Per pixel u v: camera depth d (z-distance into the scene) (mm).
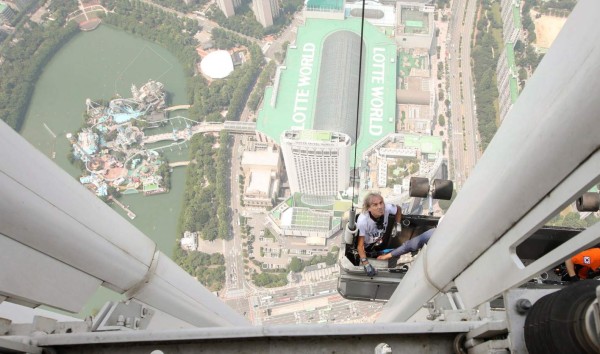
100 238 6129
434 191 8555
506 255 4906
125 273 6906
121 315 6637
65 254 5766
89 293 6531
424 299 7824
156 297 7879
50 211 5277
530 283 8133
